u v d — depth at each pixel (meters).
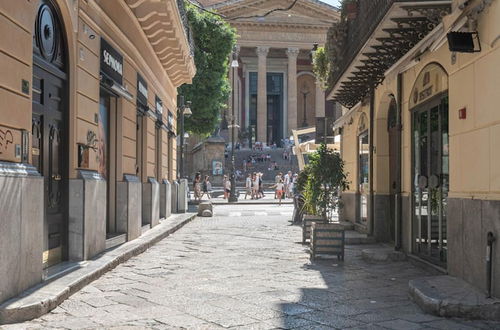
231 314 5.91
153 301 6.50
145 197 14.74
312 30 63.97
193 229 16.45
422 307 6.14
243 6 59.97
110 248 10.12
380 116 12.51
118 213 11.43
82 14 8.63
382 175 12.59
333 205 10.98
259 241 13.17
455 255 7.38
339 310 6.14
